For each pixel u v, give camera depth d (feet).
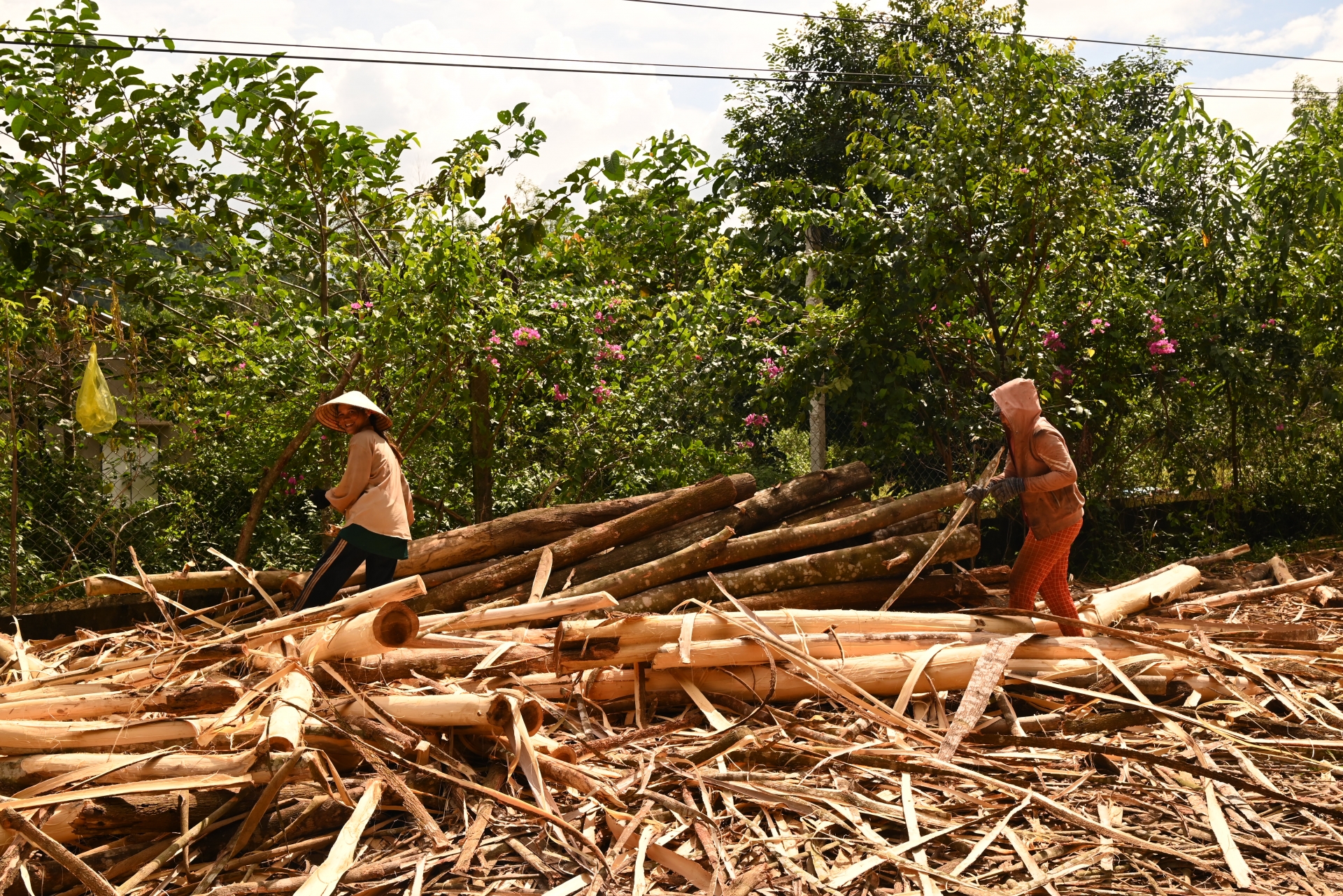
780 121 47.52
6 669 14.08
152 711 10.50
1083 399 26.99
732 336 25.85
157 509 22.90
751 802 10.40
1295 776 11.54
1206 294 29.14
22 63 19.62
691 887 8.84
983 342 26.04
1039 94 24.08
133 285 21.24
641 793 10.23
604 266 27.45
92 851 8.98
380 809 10.15
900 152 24.64
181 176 21.21
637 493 25.79
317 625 12.76
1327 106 30.42
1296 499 31.99
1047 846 9.68
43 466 22.25
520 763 10.32
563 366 25.12
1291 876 9.10
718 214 26.50
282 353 22.04
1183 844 9.73
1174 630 17.93
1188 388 28.86
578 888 8.68
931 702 13.53
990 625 15.65
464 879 8.96
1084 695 13.30
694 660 13.17
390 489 17.04
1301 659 15.61
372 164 22.66
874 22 44.34
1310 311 29.68
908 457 26.84
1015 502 26.73
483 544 18.83
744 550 17.84
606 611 15.43
